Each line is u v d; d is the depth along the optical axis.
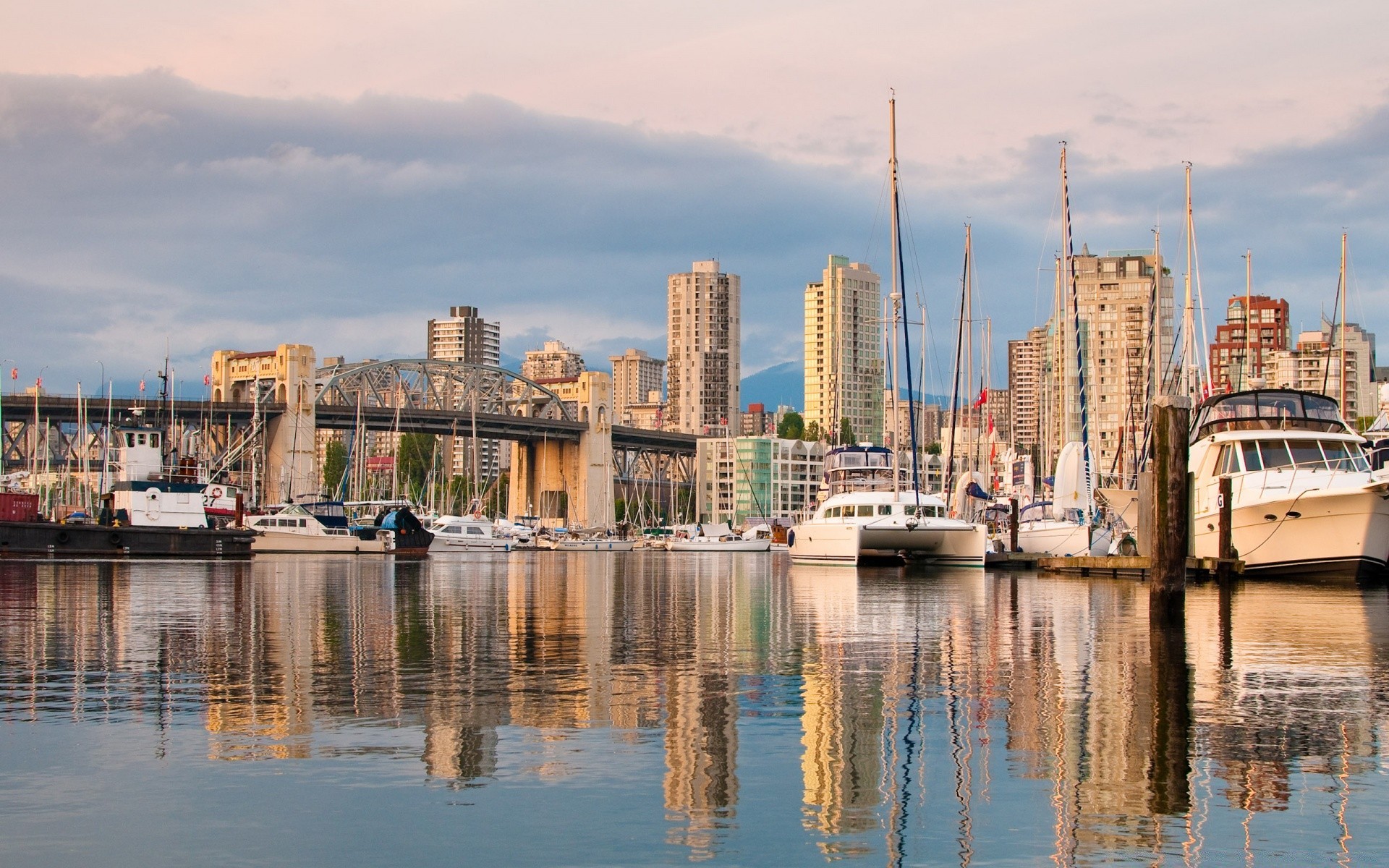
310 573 79.56
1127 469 106.69
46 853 15.99
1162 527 42.78
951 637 37.16
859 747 21.19
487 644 34.91
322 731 22.28
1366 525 58.62
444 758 20.34
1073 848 16.22
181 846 16.25
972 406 117.31
